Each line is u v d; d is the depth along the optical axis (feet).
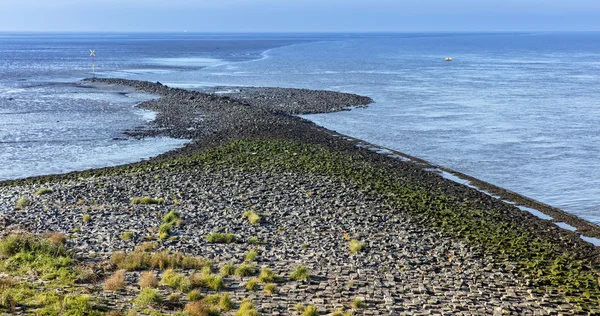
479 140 224.12
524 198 150.71
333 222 120.37
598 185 166.40
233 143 198.49
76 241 104.83
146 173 159.33
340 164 170.09
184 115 268.00
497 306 82.02
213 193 140.36
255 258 97.35
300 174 157.28
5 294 71.67
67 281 82.43
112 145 208.23
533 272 96.58
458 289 87.71
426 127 250.37
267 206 130.41
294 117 265.54
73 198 135.64
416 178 161.48
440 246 107.45
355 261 97.91
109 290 80.33
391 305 79.71
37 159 188.14
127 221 118.42
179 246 103.55
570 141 224.53
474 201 142.00
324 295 82.17
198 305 73.82
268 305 77.30
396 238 111.34
